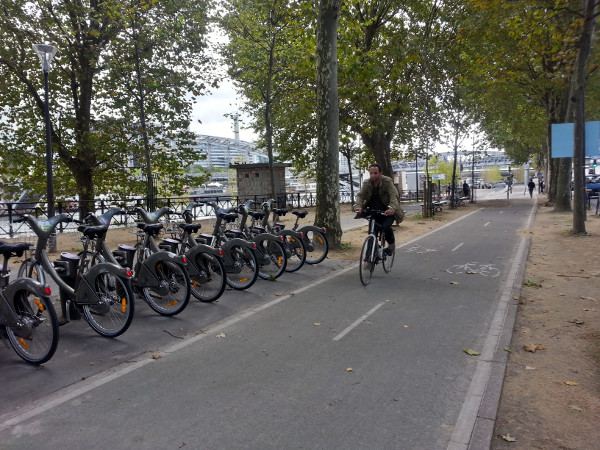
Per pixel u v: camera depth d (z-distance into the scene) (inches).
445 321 212.8
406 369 158.9
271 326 210.8
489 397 136.3
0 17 528.4
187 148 650.2
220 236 300.2
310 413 129.3
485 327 202.5
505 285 281.1
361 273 280.4
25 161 603.2
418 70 734.5
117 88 593.9
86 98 622.2
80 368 165.9
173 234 299.0
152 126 612.4
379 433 118.1
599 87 672.4
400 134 885.2
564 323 205.2
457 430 118.6
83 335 202.1
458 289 274.5
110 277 197.2
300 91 666.8
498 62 703.7
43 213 590.2
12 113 604.1
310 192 1293.1
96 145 572.4
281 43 693.9
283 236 336.2
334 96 421.1
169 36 559.2
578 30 430.0
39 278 179.9
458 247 446.0
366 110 613.6
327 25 413.1
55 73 579.2
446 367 159.9
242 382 150.7
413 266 352.8
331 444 113.5
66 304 217.9
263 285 295.3
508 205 1109.7
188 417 128.2
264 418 126.9
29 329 167.9
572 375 151.9
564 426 120.7
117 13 519.2
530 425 121.8
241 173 1079.6
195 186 691.4
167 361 170.6
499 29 602.2
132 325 215.6
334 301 252.5
